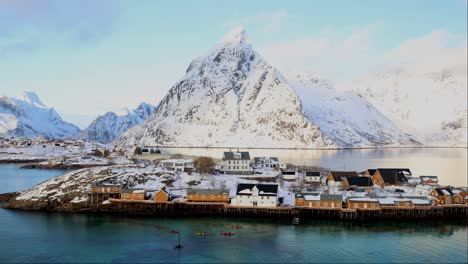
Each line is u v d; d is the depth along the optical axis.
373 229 120.81
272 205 136.88
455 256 98.06
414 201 137.25
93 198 146.88
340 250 102.00
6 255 97.94
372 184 168.75
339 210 133.00
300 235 114.25
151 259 96.12
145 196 145.75
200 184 170.50
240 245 105.50
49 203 145.88
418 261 95.00
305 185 178.62
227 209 137.38
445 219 133.75
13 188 186.62
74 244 105.94
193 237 112.06
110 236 112.62
